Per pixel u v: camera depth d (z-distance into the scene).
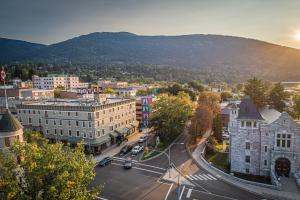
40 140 68.81
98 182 58.66
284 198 49.62
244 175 62.47
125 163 69.19
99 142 81.44
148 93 181.12
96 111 82.50
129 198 50.81
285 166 58.97
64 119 86.88
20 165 33.09
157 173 63.75
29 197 30.33
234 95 189.75
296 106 111.88
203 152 77.75
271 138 60.22
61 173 33.25
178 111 92.69
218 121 91.06
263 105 98.50
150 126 94.12
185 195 51.75
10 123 50.12
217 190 53.84
